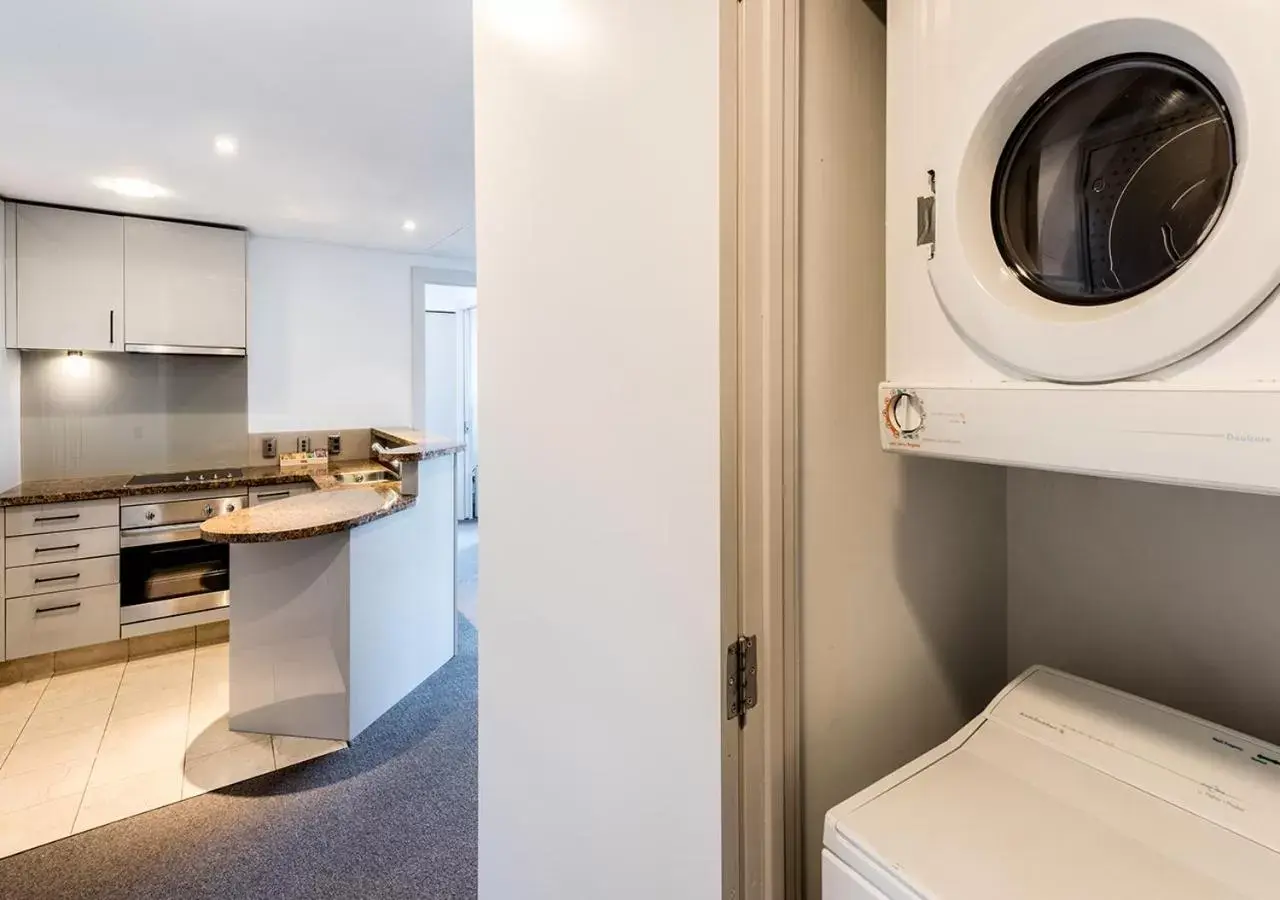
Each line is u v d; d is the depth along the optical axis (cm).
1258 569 97
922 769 86
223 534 211
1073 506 119
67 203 320
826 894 76
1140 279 66
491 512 124
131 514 321
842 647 97
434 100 209
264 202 319
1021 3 69
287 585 248
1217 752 79
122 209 329
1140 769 81
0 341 312
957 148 75
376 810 207
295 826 200
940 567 115
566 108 99
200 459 381
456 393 644
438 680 304
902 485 106
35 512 299
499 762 125
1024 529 126
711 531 78
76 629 310
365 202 319
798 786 90
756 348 79
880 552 102
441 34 171
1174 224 63
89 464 355
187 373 376
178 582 334
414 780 224
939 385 79
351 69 189
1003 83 71
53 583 304
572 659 104
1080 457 66
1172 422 59
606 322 94
